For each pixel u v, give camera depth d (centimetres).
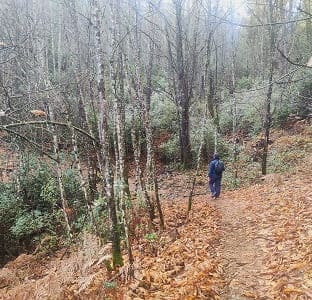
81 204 1103
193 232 836
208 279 568
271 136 1891
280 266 582
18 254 1009
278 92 1938
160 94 2169
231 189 1419
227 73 2530
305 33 2230
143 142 1895
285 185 1180
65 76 1331
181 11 1655
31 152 1309
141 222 880
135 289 550
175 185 1582
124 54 933
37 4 1388
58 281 536
